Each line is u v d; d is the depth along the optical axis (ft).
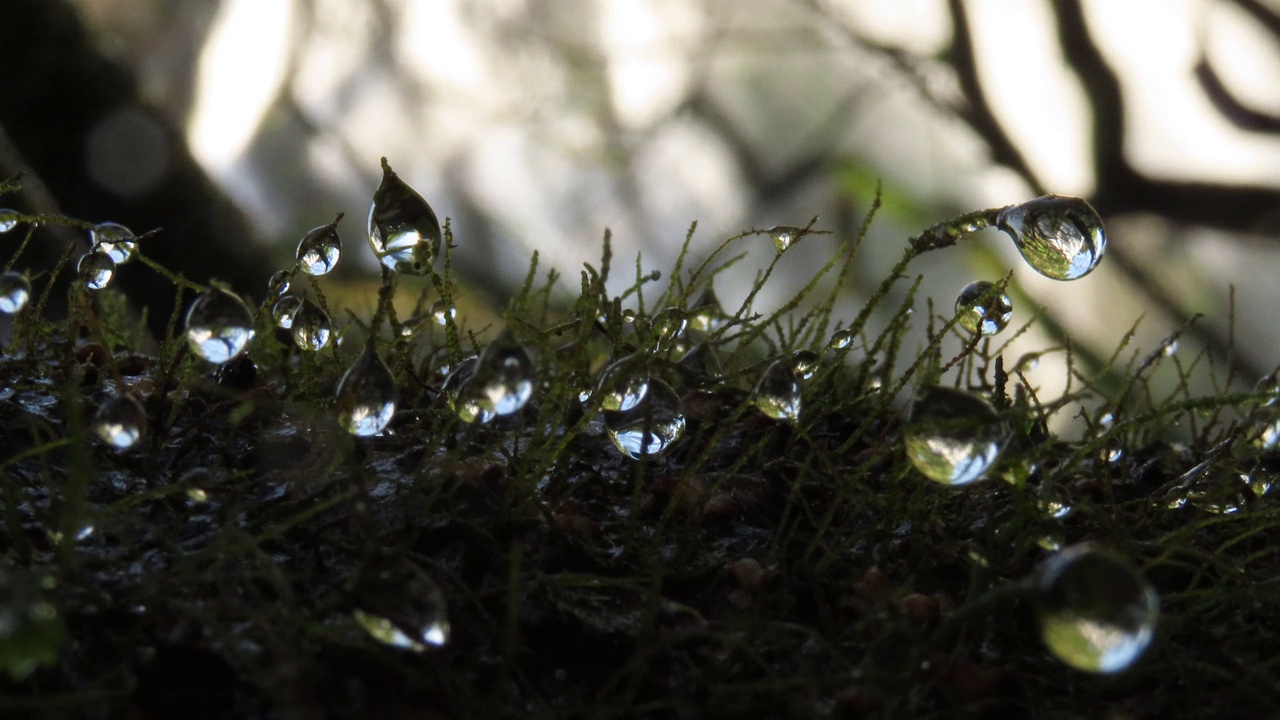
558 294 1.01
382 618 0.35
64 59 0.69
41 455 0.39
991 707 0.36
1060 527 0.39
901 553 0.39
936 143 1.53
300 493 0.39
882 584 0.38
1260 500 0.41
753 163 1.65
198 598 0.37
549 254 1.62
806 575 0.38
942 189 1.53
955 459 0.37
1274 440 0.40
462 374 0.40
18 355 0.43
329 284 0.83
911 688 0.36
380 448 0.41
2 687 0.35
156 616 0.36
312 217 1.59
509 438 0.41
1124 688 0.37
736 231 1.62
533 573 0.38
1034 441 0.42
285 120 1.64
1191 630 0.38
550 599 0.37
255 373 0.43
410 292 0.80
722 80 1.66
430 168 1.67
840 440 0.43
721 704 0.36
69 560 0.36
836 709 0.36
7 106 0.67
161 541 0.38
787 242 0.41
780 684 0.36
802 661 0.36
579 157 1.68
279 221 1.57
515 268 1.60
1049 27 1.27
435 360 0.45
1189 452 0.44
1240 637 0.38
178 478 0.39
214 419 0.41
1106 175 1.25
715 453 0.42
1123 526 0.40
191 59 1.62
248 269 0.74
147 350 0.55
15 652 0.34
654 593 0.36
